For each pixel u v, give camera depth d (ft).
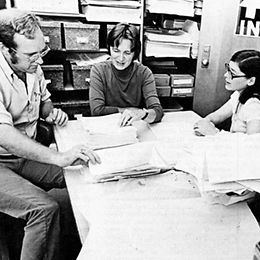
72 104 6.44
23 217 3.67
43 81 5.09
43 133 4.78
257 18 6.24
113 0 5.93
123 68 5.40
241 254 2.37
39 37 3.90
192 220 2.70
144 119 4.93
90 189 3.21
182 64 7.27
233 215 2.78
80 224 2.70
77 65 6.13
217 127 5.17
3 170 4.13
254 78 4.33
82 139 4.34
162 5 6.13
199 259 2.31
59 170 4.50
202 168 2.92
